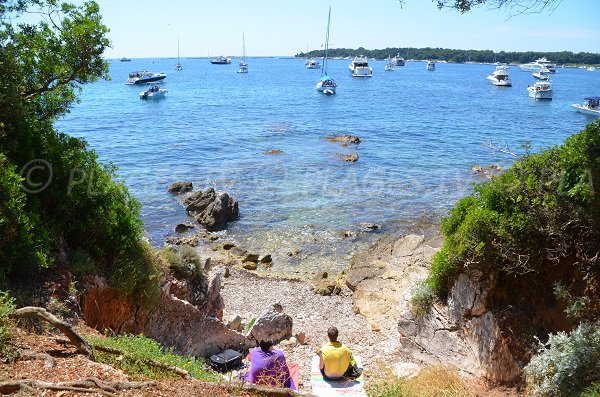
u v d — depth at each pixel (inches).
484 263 394.6
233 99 3582.7
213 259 800.9
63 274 317.7
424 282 480.1
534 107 3122.5
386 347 502.0
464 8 336.8
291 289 690.8
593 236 362.3
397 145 1791.3
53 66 426.0
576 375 299.4
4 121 354.6
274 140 1870.1
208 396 214.1
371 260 729.6
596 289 347.9
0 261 287.4
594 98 2802.7
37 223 322.0
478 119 2544.3
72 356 229.5
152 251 415.5
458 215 437.7
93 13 441.7
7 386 183.6
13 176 300.0
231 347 453.4
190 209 1015.6
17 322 241.6
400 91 4416.8
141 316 369.7
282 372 307.6
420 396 360.5
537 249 380.2
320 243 883.4
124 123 2299.5
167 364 244.1
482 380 390.0
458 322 422.9
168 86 4817.9
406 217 1005.8
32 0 430.6
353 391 338.0
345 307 629.0
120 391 202.2
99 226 366.0
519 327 375.9
